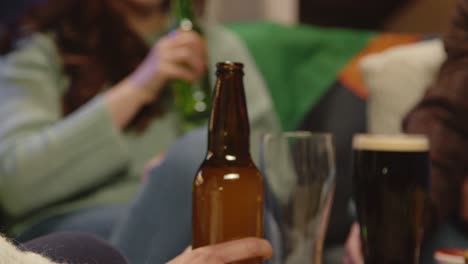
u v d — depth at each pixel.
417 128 1.02
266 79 1.71
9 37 1.51
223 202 0.53
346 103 1.67
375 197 0.62
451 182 0.97
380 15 2.54
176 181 0.86
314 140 0.64
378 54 1.64
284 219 0.65
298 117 1.70
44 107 1.44
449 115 0.99
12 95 1.42
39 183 1.31
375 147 0.61
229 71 0.54
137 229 0.89
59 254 0.54
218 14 2.32
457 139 0.98
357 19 2.55
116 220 1.23
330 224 1.55
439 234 0.98
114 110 1.37
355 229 0.95
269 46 1.74
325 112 1.67
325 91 1.71
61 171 1.32
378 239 0.62
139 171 1.43
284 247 0.65
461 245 0.95
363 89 1.69
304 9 2.47
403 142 0.61
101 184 1.39
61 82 1.50
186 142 0.89
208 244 0.53
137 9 1.56
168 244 0.85
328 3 2.49
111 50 1.50
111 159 1.35
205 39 1.63
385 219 0.61
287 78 1.75
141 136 1.45
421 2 2.42
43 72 1.46
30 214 1.36
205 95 1.43
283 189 0.64
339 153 1.61
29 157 1.31
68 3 1.49
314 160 0.64
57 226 1.25
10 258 0.41
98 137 1.34
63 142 1.32
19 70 1.44
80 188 1.35
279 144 0.65
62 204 1.36
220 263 0.52
